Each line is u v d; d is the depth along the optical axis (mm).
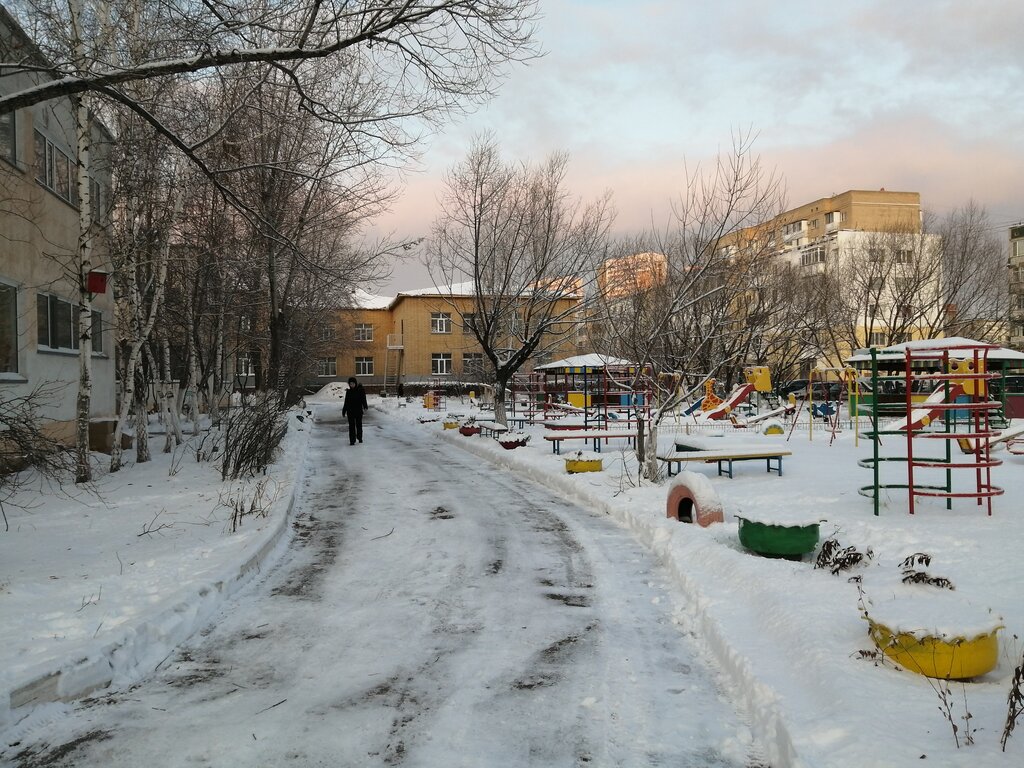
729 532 7656
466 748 3582
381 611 5793
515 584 6562
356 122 8922
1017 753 2963
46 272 14875
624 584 6555
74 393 16312
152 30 10766
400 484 13031
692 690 4277
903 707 3473
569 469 12844
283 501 9945
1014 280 49969
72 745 3631
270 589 6457
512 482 13266
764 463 14273
